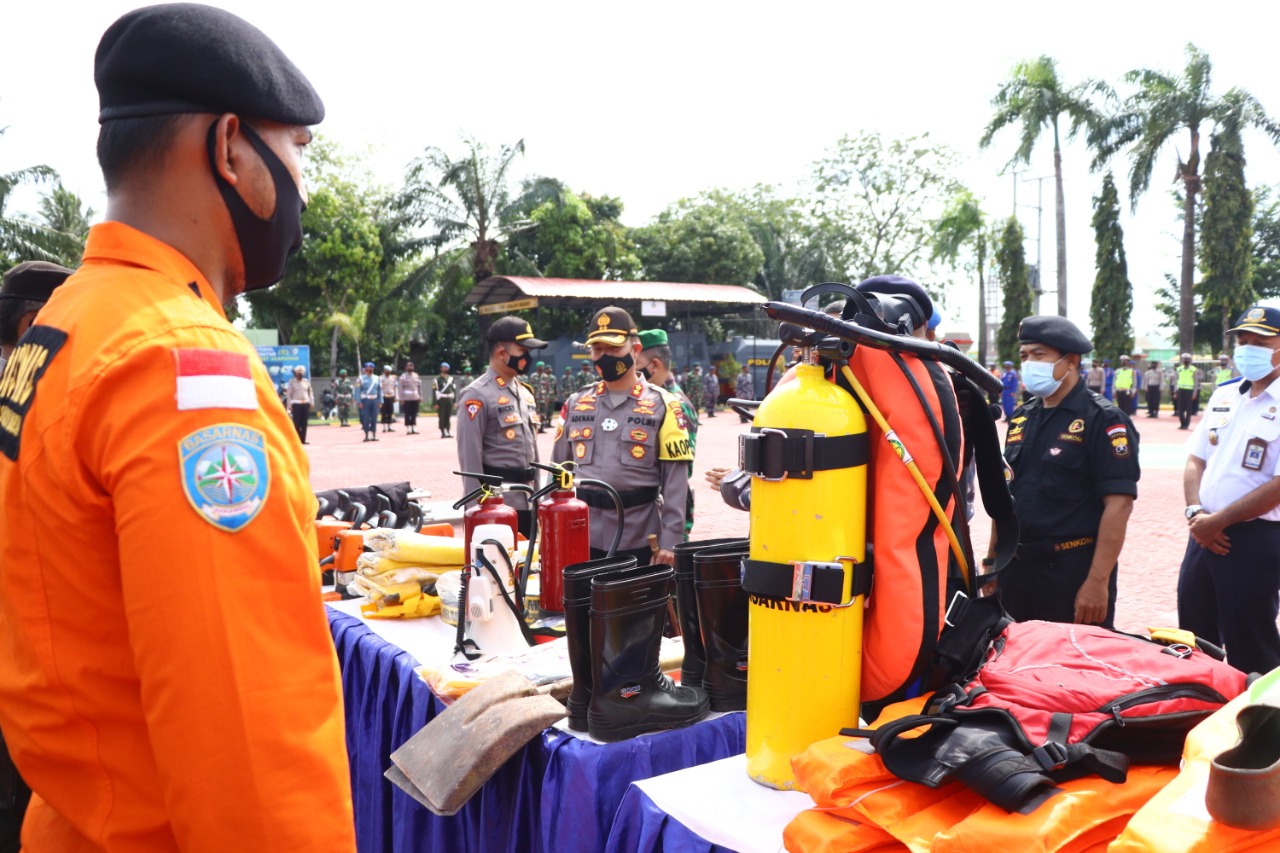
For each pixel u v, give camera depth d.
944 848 1.15
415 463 14.69
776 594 1.47
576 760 1.80
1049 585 3.22
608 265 34.78
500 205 31.67
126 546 0.84
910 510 1.47
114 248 0.99
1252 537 3.33
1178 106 27.41
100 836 0.95
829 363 1.53
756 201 41.06
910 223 38.97
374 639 2.60
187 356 0.89
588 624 1.88
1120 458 3.07
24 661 0.96
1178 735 1.32
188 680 0.82
